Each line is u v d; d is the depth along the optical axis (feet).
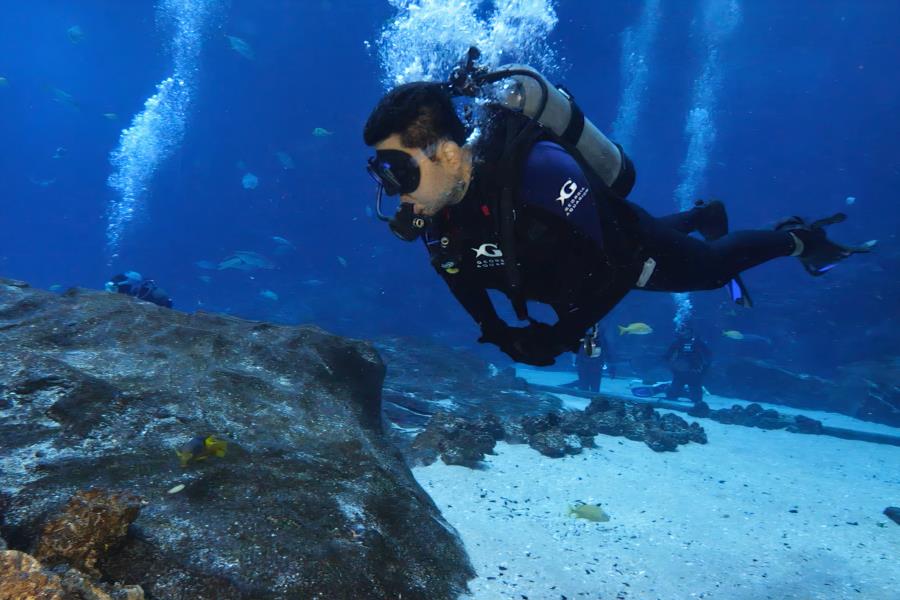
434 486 16.93
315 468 11.02
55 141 195.00
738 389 52.49
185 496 9.03
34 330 12.34
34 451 8.95
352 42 134.10
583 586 11.62
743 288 8.74
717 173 158.10
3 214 189.16
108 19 155.12
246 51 78.13
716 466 22.66
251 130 147.23
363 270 118.32
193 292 129.90
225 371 12.78
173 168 158.40
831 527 16.65
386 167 5.52
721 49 118.83
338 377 14.65
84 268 177.88
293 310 92.48
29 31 173.68
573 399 37.35
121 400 10.59
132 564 7.70
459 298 6.58
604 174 6.59
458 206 5.77
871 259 72.38
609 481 19.10
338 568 8.74
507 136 5.67
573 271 5.74
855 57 123.65
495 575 11.49
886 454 28.14
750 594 12.10
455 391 30.55
